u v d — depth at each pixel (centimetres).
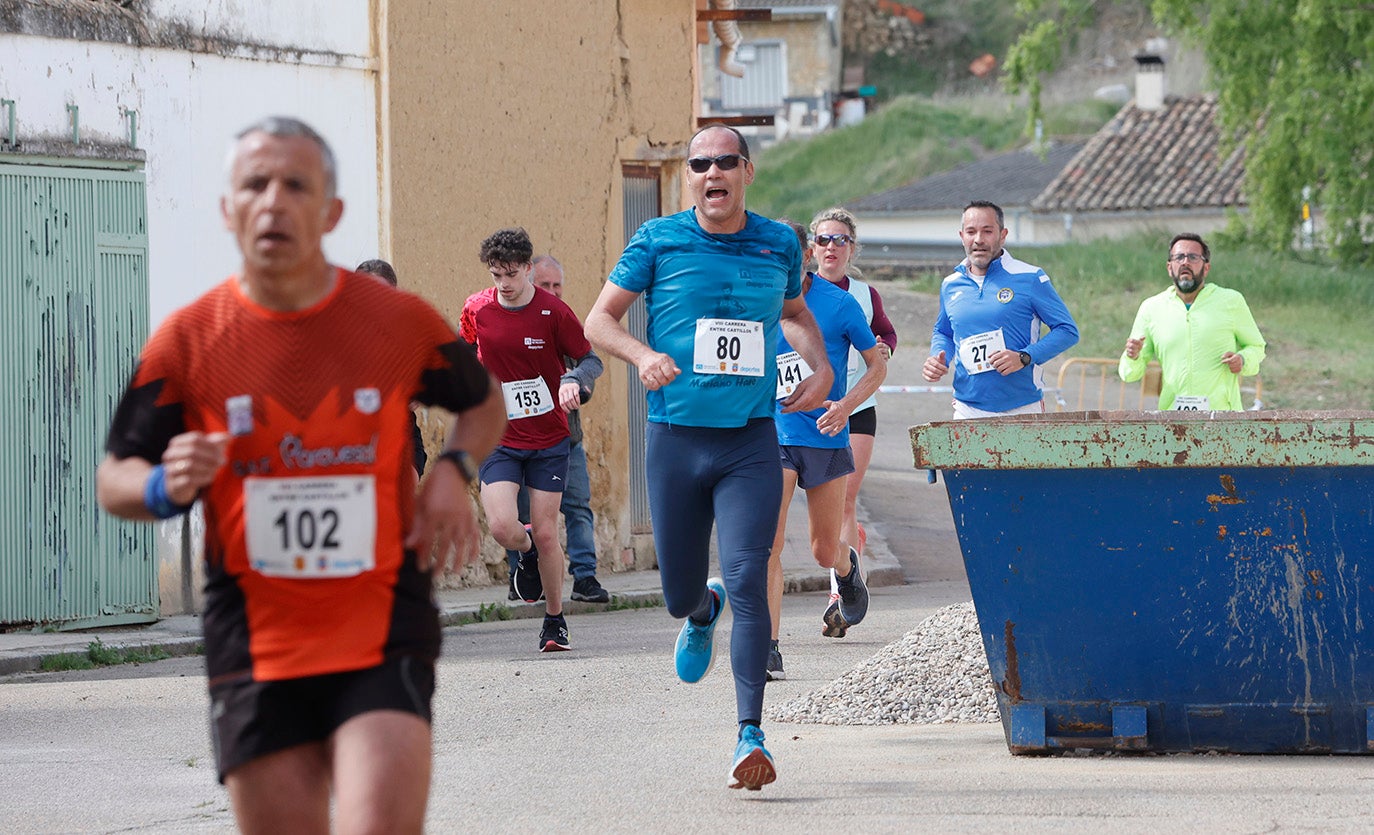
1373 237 10194
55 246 3300
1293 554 1822
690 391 1802
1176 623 1853
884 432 7169
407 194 3978
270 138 1031
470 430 1113
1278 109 9581
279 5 3762
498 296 2916
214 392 1055
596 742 2106
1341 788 1697
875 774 1838
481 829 1612
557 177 4275
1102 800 1661
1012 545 1873
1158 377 3538
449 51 4047
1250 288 9781
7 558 3212
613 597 3847
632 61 4438
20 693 2681
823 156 15838
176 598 3534
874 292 3325
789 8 17488
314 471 1053
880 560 4419
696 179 1794
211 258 3638
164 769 2011
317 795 1049
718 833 1563
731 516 1788
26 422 3244
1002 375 3098
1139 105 13925
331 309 1065
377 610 1054
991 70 19688
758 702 1744
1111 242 11525
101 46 3403
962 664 2328
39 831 1688
